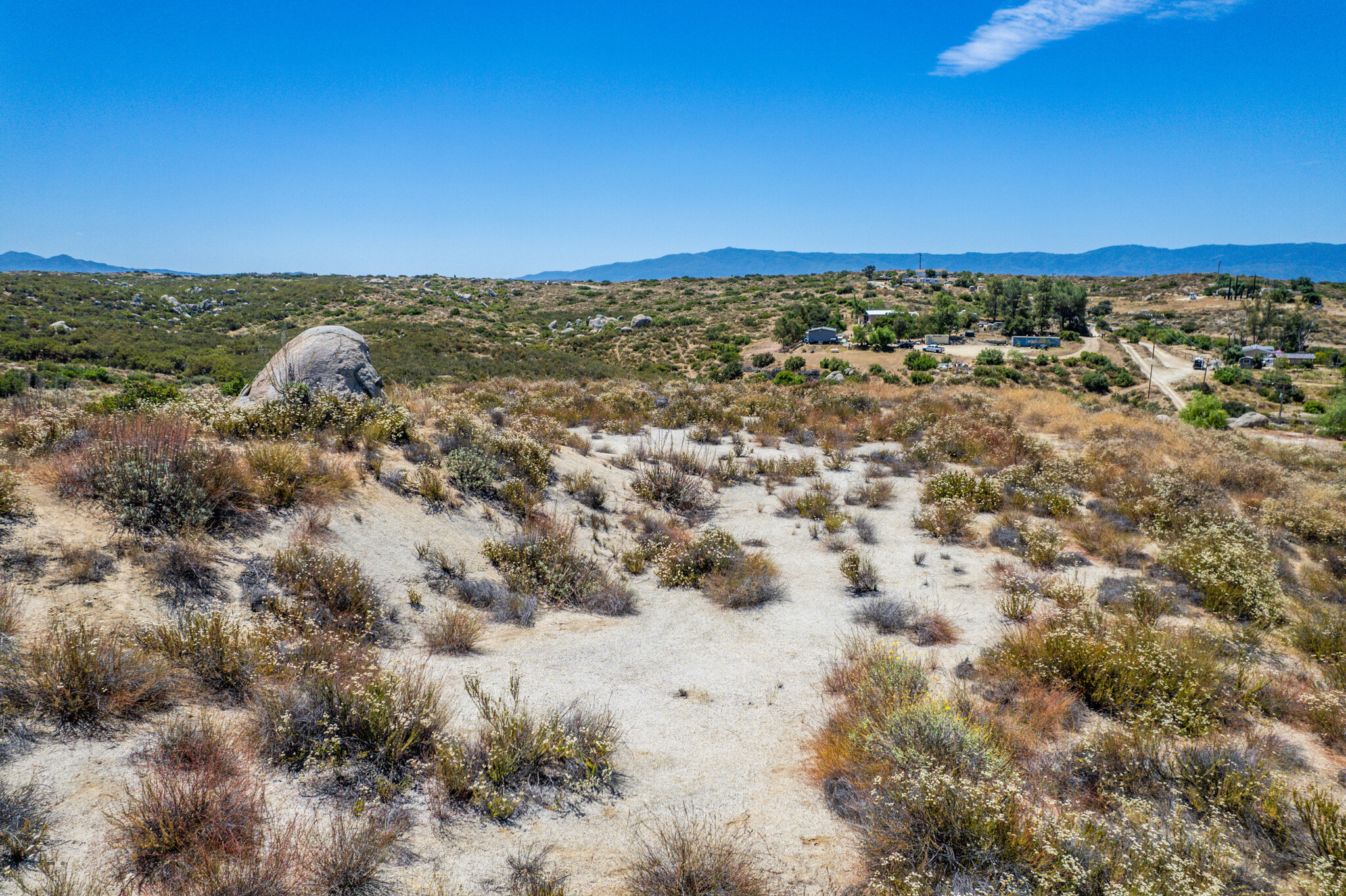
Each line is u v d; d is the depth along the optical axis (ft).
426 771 15.47
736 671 22.90
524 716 16.94
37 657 15.62
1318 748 18.19
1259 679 20.99
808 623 26.94
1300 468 66.59
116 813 12.27
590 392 89.97
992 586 30.55
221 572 22.49
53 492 23.43
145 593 20.21
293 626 20.84
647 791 15.96
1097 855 12.69
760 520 41.09
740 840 14.07
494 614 26.14
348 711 16.24
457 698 19.22
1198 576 29.14
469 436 43.06
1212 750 16.56
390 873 12.23
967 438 59.72
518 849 13.42
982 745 16.05
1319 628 24.67
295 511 27.81
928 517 39.11
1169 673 20.31
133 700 15.57
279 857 11.77
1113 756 16.74
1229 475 50.34
